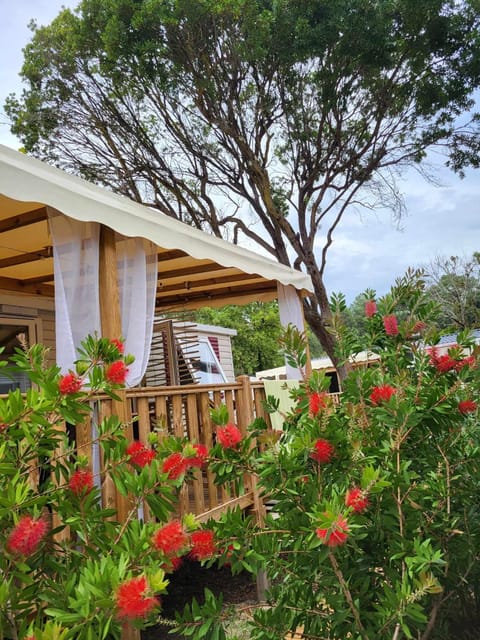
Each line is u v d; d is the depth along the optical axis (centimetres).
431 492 203
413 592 168
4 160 262
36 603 160
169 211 1225
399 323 255
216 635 169
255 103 1112
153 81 1090
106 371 195
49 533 177
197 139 1173
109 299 329
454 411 217
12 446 181
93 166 1188
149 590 121
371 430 214
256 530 194
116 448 202
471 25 1065
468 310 1541
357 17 1003
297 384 521
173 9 1007
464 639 211
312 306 1112
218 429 209
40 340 655
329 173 1169
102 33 1070
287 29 1012
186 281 670
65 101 1150
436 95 1096
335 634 186
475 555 204
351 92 1105
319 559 167
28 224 370
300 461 197
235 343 2722
